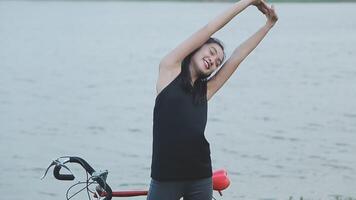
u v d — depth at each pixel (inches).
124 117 787.4
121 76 1201.4
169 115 218.2
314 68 1261.1
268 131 687.1
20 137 673.6
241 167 545.3
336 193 470.9
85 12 4141.2
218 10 4116.6
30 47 1883.6
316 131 687.1
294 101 882.8
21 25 2869.1
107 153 604.1
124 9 4520.2
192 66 223.6
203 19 3137.3
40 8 4635.8
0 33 2421.3
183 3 5556.1
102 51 1736.0
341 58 1428.4
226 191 474.9
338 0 5452.8
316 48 1678.2
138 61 1466.5
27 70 1321.4
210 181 225.0
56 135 684.7
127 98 937.5
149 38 2138.3
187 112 218.8
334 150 600.1
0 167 545.0
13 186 493.4
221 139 653.9
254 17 3233.3
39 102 909.8
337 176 513.0
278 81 1088.8
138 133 696.4
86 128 720.3
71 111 830.5
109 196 238.8
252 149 609.3
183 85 219.5
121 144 640.4
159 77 223.0
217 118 766.5
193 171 220.1
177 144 217.8
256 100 896.3
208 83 235.0
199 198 223.0
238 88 1012.5
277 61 1386.6
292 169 536.7
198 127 220.1
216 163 561.0
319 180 502.3
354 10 3939.5
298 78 1122.0
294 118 761.0
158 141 220.2
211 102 883.4
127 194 247.8
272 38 2012.8
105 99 929.5
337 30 2294.5
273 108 828.0
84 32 2454.5
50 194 474.0
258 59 1429.6
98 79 1161.4
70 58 1562.5
